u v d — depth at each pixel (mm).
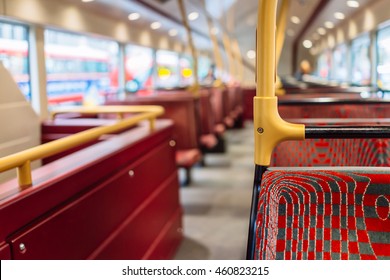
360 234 942
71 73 6676
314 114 2525
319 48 14414
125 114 4438
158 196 3117
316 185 960
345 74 9641
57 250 1694
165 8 8484
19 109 2732
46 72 5715
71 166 1920
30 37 5457
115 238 2287
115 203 2305
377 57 7246
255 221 1085
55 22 5652
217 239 3715
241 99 12117
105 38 7645
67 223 1772
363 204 945
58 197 1722
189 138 5645
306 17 10594
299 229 960
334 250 945
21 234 1472
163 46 11180
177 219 3607
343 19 8883
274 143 1076
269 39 1038
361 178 948
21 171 1596
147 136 2900
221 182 5754
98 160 2094
